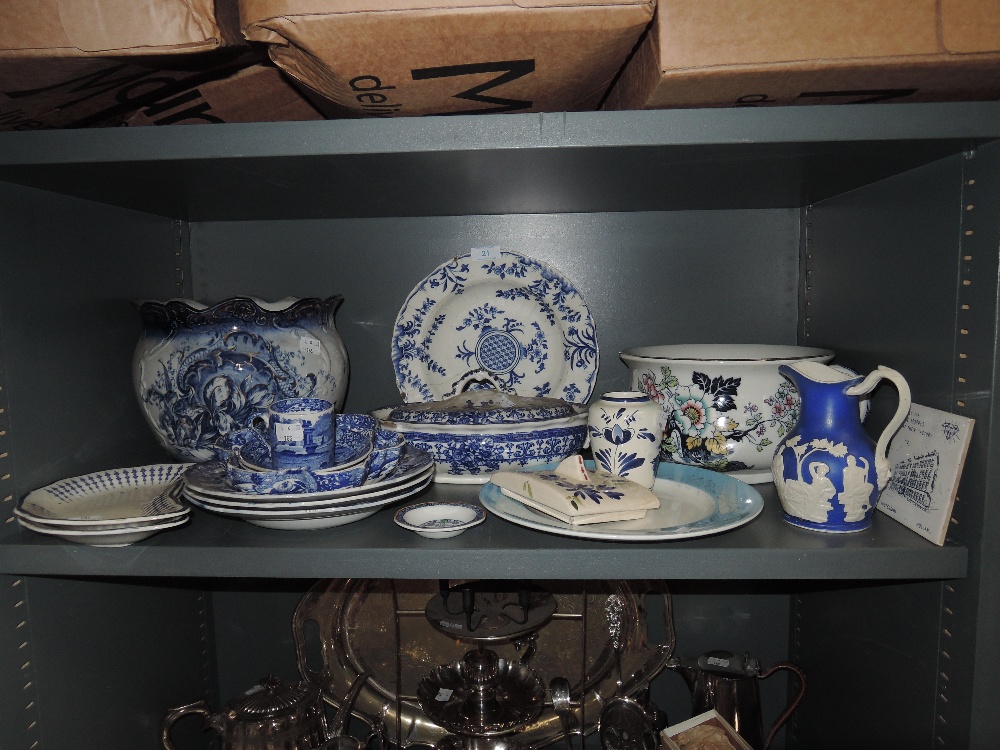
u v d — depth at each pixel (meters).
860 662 0.77
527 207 0.87
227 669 1.02
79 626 0.69
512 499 0.67
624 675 0.92
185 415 0.72
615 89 0.65
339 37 0.45
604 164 0.60
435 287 0.89
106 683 0.74
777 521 0.62
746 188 0.75
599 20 0.45
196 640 0.96
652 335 0.94
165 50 0.49
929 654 0.62
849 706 0.80
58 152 0.54
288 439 0.60
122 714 0.76
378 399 0.96
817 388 0.59
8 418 0.60
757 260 0.92
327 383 0.78
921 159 0.60
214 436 0.72
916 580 0.64
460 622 0.81
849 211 0.77
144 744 0.81
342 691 0.93
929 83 0.52
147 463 0.84
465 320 0.90
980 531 0.54
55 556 0.58
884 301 0.69
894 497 0.63
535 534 0.61
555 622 0.94
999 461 0.53
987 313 0.53
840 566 0.55
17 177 0.59
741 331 0.93
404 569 0.57
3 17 0.48
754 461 0.71
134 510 0.61
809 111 0.52
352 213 0.89
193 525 0.64
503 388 0.90
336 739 0.76
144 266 0.84
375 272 0.94
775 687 1.01
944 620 0.59
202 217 0.91
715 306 0.93
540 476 0.65
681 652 1.01
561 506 0.59
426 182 0.68
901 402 0.56
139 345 0.75
